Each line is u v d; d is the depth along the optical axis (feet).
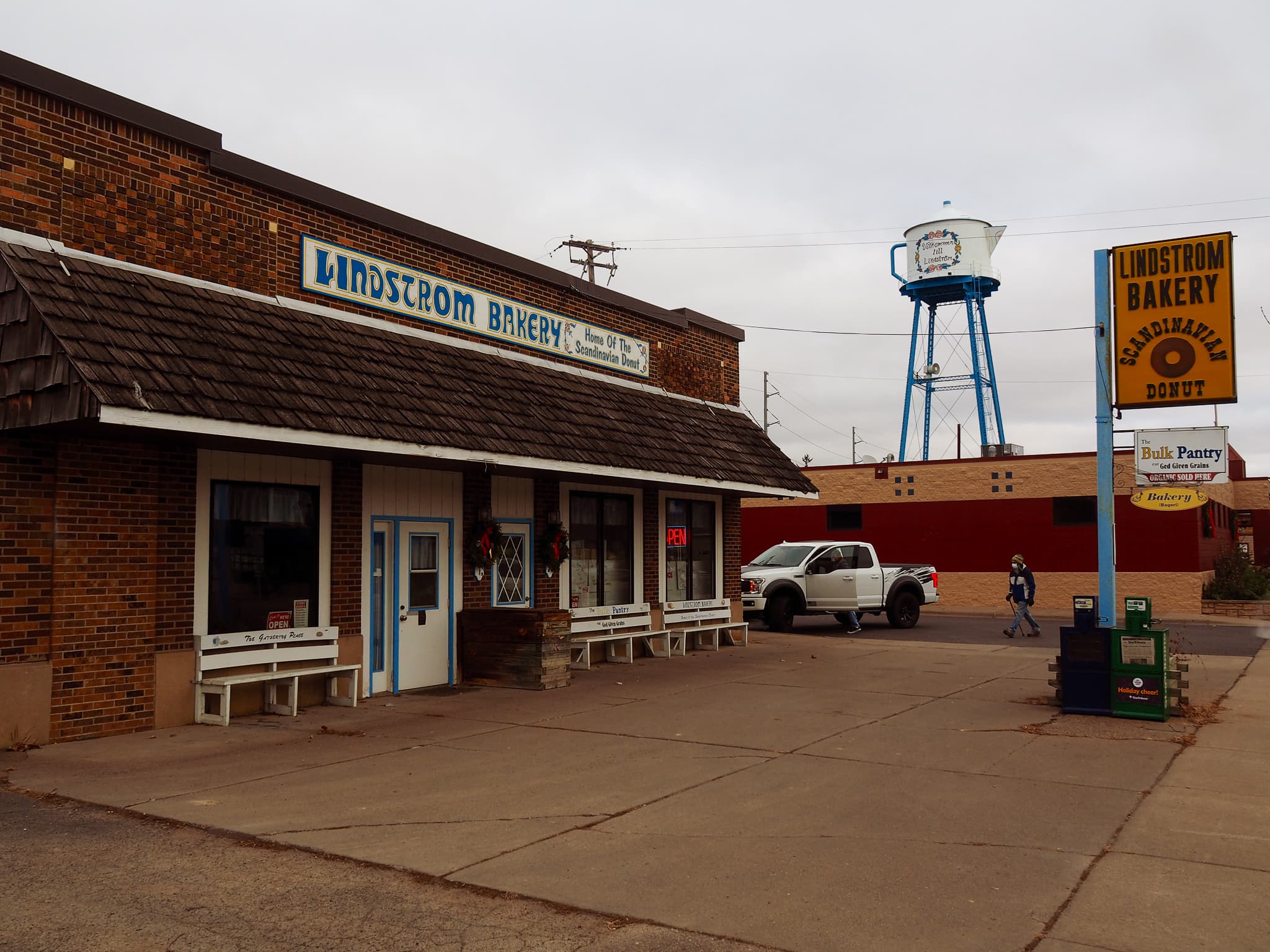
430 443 37.45
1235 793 26.96
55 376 28.04
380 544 43.96
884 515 112.16
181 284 34.91
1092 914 18.10
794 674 51.21
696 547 65.31
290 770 29.27
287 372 34.50
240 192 37.96
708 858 21.25
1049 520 104.27
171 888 19.15
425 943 16.71
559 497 54.13
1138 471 70.33
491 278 49.39
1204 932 17.22
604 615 55.16
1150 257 42.39
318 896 18.81
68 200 32.48
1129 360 42.52
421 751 32.19
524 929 17.33
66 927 17.19
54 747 31.35
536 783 27.91
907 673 51.72
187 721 35.47
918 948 16.57
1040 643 69.41
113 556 33.47
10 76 30.91
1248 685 47.80
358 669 40.47
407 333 43.96
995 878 20.03
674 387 62.69
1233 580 101.50
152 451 34.73
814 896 18.97
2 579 30.76
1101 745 33.30
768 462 64.69
